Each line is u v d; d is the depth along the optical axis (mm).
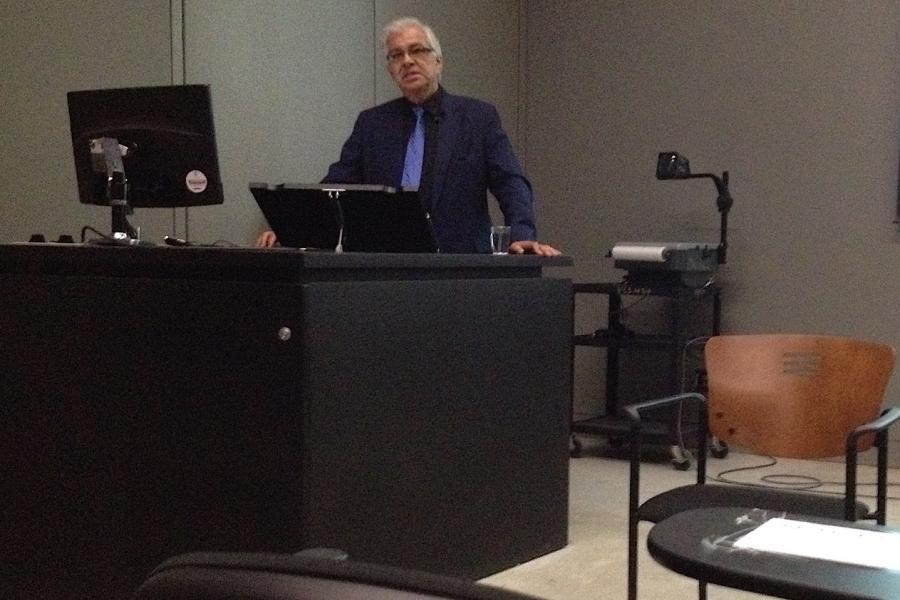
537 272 2924
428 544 2418
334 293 2039
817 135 4758
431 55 3396
